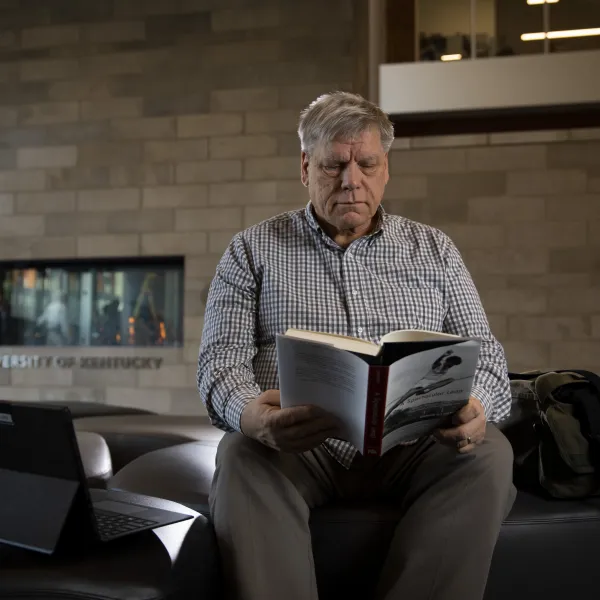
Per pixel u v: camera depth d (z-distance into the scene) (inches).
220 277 54.6
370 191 51.7
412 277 53.2
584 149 144.7
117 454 85.4
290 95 168.4
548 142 146.0
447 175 150.1
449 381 38.5
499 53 117.4
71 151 178.1
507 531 46.3
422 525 42.0
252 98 170.2
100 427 91.4
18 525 37.9
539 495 52.3
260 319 53.0
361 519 46.9
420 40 120.3
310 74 167.6
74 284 180.4
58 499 37.2
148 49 175.3
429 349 36.4
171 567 35.7
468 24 118.3
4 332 182.2
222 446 46.0
